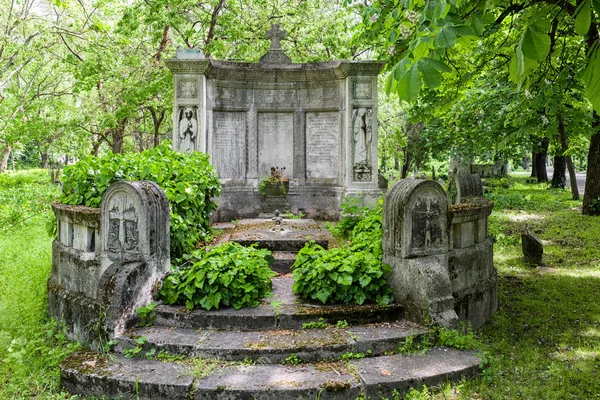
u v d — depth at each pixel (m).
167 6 16.03
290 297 5.49
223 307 5.13
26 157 52.09
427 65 2.07
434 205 5.35
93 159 6.47
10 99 24.50
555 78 5.88
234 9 16.89
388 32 4.57
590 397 4.12
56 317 5.66
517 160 23.25
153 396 3.97
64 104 24.44
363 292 5.23
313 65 11.25
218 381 4.01
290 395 3.88
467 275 5.83
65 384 4.25
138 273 5.02
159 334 4.73
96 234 5.46
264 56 11.46
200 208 7.66
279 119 11.68
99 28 9.47
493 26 6.62
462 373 4.28
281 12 18.95
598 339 5.46
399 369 4.25
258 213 11.49
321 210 11.54
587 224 12.68
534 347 5.20
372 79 10.91
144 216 5.12
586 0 1.78
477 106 11.35
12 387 4.24
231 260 5.32
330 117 11.56
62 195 6.47
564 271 8.70
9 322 5.64
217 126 11.31
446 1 2.35
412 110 9.71
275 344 4.45
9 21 20.39
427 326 4.88
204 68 10.55
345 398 3.95
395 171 38.41
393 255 5.38
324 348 4.43
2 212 13.08
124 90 18.44
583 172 56.72
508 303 6.82
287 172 11.68
